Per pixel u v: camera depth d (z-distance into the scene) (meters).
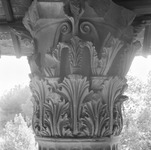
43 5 4.50
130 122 19.09
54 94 4.39
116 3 5.00
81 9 4.27
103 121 4.35
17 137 21.98
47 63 4.54
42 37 4.73
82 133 4.28
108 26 4.57
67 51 4.43
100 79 4.36
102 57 4.38
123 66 4.78
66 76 4.37
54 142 4.34
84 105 4.30
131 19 4.86
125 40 4.86
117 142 4.73
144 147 18.81
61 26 4.52
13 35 6.18
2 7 5.61
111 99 4.48
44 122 4.45
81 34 4.44
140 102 19.91
